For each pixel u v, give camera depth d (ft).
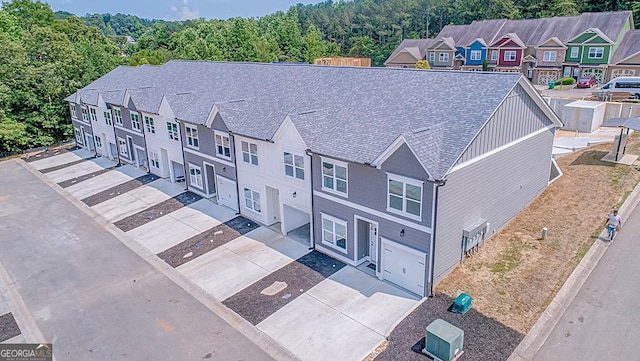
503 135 65.57
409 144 53.98
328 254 72.02
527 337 48.91
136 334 54.80
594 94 144.97
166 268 70.64
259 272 67.62
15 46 157.69
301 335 52.75
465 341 48.78
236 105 90.22
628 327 49.47
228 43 285.84
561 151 104.42
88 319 58.39
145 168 126.21
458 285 58.90
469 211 61.87
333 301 59.00
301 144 70.79
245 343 52.06
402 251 59.88
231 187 91.56
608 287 56.34
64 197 108.17
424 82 71.61
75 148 160.35
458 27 229.66
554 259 62.80
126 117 123.95
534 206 79.97
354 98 76.23
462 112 61.36
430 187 53.67
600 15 183.21
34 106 161.48
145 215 92.94
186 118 97.25
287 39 337.52
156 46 356.38
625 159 94.43
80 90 150.51
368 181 61.36
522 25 206.90
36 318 59.11
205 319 57.00
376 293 60.29
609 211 74.54
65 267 72.90
